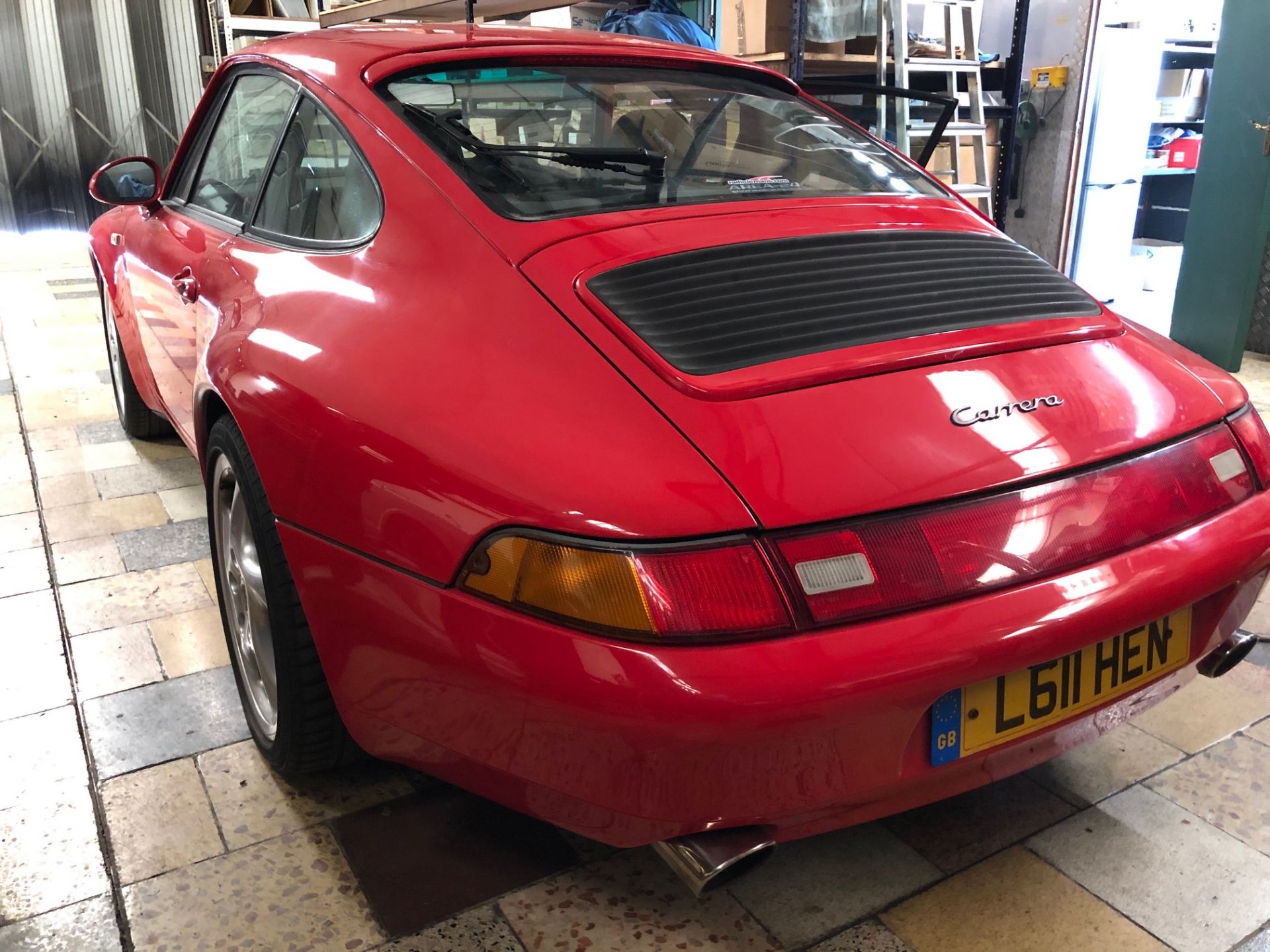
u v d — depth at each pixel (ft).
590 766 3.57
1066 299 5.10
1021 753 4.17
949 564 3.63
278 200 6.14
